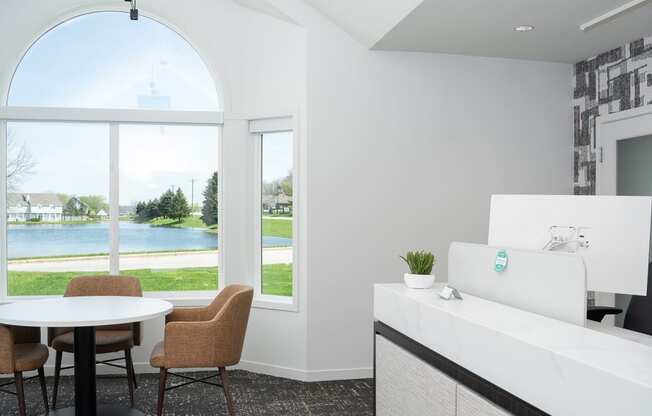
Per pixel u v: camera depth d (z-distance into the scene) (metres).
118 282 4.63
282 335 4.98
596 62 5.09
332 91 4.89
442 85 5.10
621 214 2.46
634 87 4.64
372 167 4.96
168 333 3.72
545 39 4.61
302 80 4.90
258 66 5.17
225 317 3.78
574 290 2.16
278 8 4.82
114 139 5.24
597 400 1.53
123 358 4.47
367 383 4.77
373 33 4.64
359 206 4.93
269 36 5.11
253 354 5.13
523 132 5.27
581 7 3.87
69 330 4.39
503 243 2.84
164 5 5.21
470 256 2.85
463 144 5.14
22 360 3.64
